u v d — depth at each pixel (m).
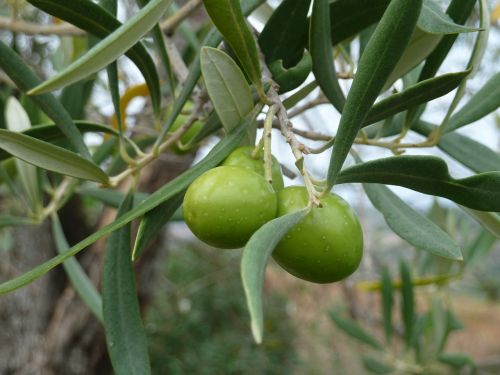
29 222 0.22
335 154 0.10
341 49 0.18
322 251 0.11
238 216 0.10
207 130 0.15
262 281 0.08
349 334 0.33
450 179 0.10
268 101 0.12
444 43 0.13
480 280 0.56
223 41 0.14
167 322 1.00
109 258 0.14
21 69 0.14
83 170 0.14
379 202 0.14
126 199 0.14
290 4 0.13
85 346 0.49
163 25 0.19
